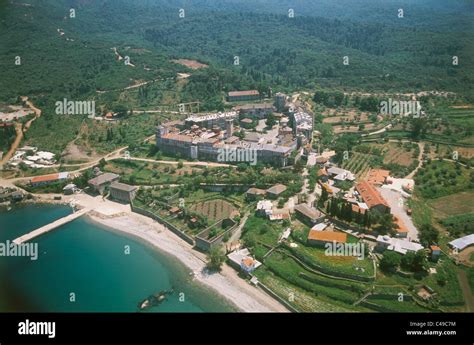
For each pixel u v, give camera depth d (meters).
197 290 173.62
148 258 196.50
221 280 178.00
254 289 171.50
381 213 192.62
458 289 154.25
